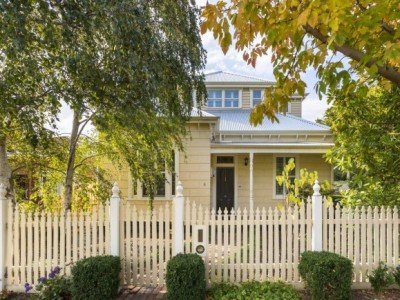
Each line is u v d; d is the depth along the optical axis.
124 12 5.88
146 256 6.14
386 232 6.06
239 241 6.09
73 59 5.52
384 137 5.70
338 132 6.72
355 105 6.27
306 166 15.43
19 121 5.72
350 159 6.58
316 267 5.23
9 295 5.81
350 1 2.42
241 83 18.38
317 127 15.71
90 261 5.45
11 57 5.11
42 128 6.12
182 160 12.98
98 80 6.05
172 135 8.09
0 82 5.34
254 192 15.42
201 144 13.05
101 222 6.06
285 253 6.09
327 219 6.09
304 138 15.41
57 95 5.92
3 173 7.06
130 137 7.72
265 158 15.50
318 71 3.32
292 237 6.13
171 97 7.36
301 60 3.29
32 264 6.03
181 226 6.06
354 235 6.07
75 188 8.60
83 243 6.06
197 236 6.07
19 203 8.97
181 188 6.11
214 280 6.04
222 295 5.36
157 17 7.15
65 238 6.10
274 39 3.07
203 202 12.98
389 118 6.25
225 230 6.07
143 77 6.35
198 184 13.01
